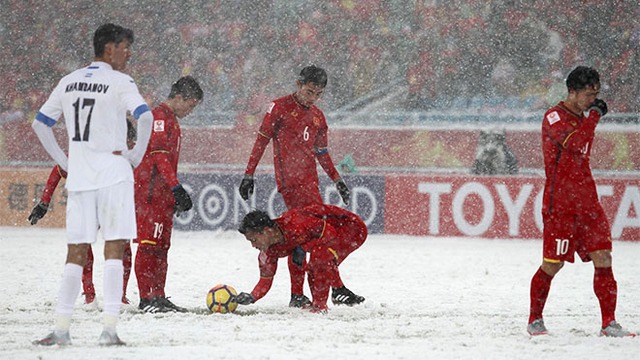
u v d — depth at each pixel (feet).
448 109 229.04
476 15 236.22
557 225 71.82
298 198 94.73
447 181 186.29
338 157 221.05
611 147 212.43
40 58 250.37
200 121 232.94
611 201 180.14
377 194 189.57
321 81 92.53
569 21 232.12
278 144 94.63
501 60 232.53
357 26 241.14
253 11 245.86
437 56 235.40
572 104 71.82
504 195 183.21
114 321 64.80
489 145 206.80
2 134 234.17
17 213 208.95
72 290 64.69
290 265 91.35
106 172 64.03
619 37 229.04
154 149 85.40
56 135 230.27
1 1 252.42
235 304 85.97
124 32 66.64
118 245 64.64
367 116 227.81
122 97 64.80
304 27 243.40
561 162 71.51
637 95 224.12
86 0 251.60
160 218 86.63
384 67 237.25
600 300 72.49
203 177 195.62
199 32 246.88
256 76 240.94
